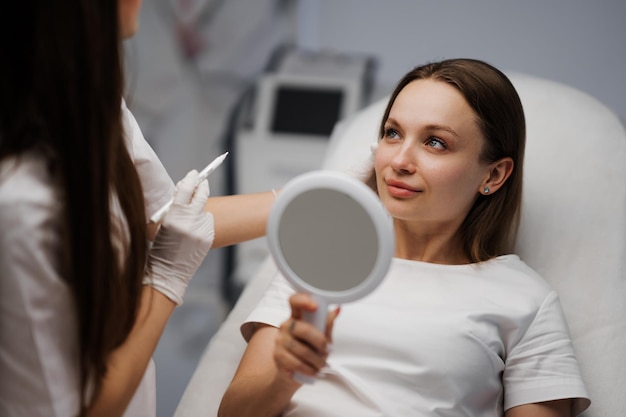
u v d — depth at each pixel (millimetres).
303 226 787
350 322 1043
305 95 2422
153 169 1072
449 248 1130
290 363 792
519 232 1279
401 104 1057
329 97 2398
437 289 1068
